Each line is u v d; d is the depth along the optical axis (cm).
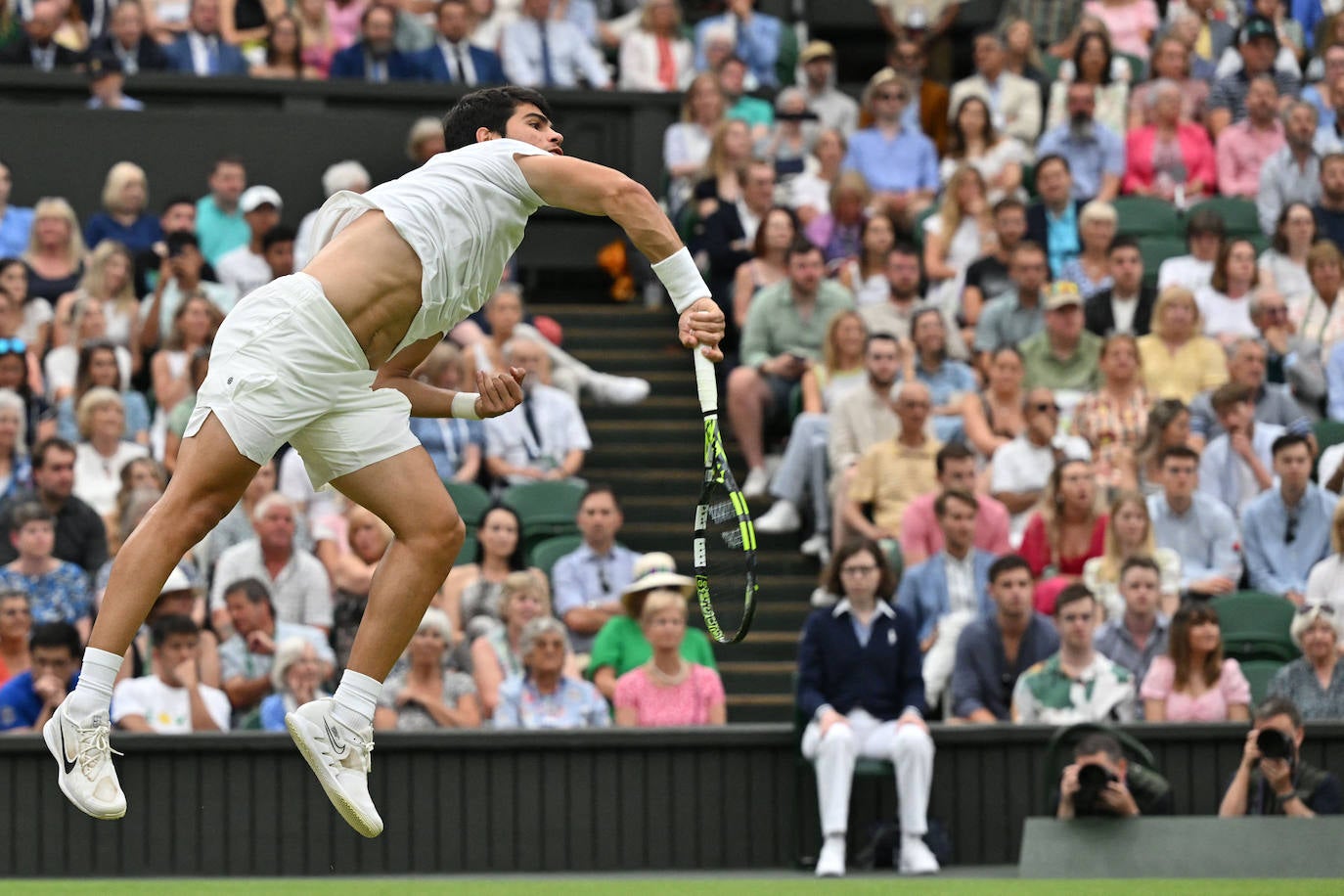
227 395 1588
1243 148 4984
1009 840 3030
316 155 5081
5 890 2489
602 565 3616
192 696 3059
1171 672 3170
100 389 3766
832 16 6750
